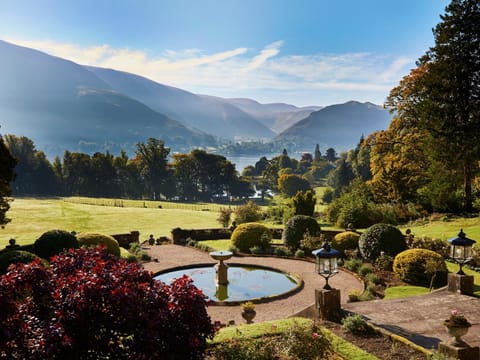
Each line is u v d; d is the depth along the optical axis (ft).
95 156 255.70
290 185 255.29
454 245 34.40
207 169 275.80
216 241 75.51
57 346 14.25
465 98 81.61
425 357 20.97
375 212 79.20
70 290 16.11
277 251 61.67
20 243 76.59
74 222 106.52
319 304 27.81
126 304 15.66
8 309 14.71
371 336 24.02
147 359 15.97
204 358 18.92
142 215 121.39
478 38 80.12
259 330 23.38
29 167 249.34
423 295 33.35
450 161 82.17
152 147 267.39
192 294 17.72
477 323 26.68
